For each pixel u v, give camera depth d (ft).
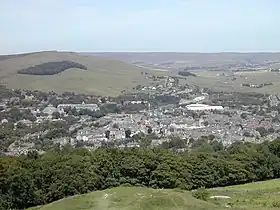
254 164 391.04
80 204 195.42
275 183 366.63
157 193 203.62
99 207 187.11
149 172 341.62
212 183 361.51
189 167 352.90
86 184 318.86
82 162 330.54
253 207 225.97
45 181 312.09
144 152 352.08
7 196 297.12
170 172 339.36
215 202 238.27
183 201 191.83
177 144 652.48
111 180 334.44
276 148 429.79
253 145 446.19
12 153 568.82
